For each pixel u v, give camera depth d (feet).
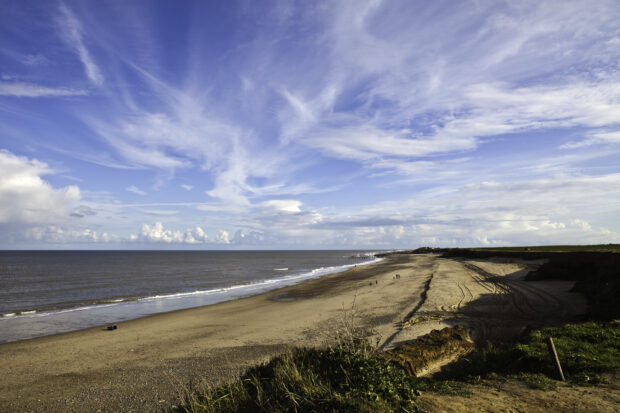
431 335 34.24
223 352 42.09
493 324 45.14
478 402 18.11
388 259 349.61
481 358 27.86
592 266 77.51
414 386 19.94
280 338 47.57
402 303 68.74
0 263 288.30
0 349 45.88
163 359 40.29
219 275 177.58
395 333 44.86
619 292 45.91
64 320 65.87
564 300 58.95
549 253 148.56
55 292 110.01
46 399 29.86
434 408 17.17
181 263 304.30
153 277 164.66
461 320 48.39
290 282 135.03
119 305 83.56
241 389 19.61
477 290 76.84
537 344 27.40
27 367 38.50
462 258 237.66
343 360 19.36
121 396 29.81
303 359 21.71
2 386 33.01
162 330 55.93
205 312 71.77
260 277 164.45
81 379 34.47
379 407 15.67
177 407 20.33
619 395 18.38
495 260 180.65
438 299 67.72
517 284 83.76
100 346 46.85
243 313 69.21
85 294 105.40
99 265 265.95
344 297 83.61
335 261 359.87
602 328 30.83
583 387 20.03
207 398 19.13
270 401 17.25
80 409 27.71
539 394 19.17
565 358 24.26
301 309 70.33
